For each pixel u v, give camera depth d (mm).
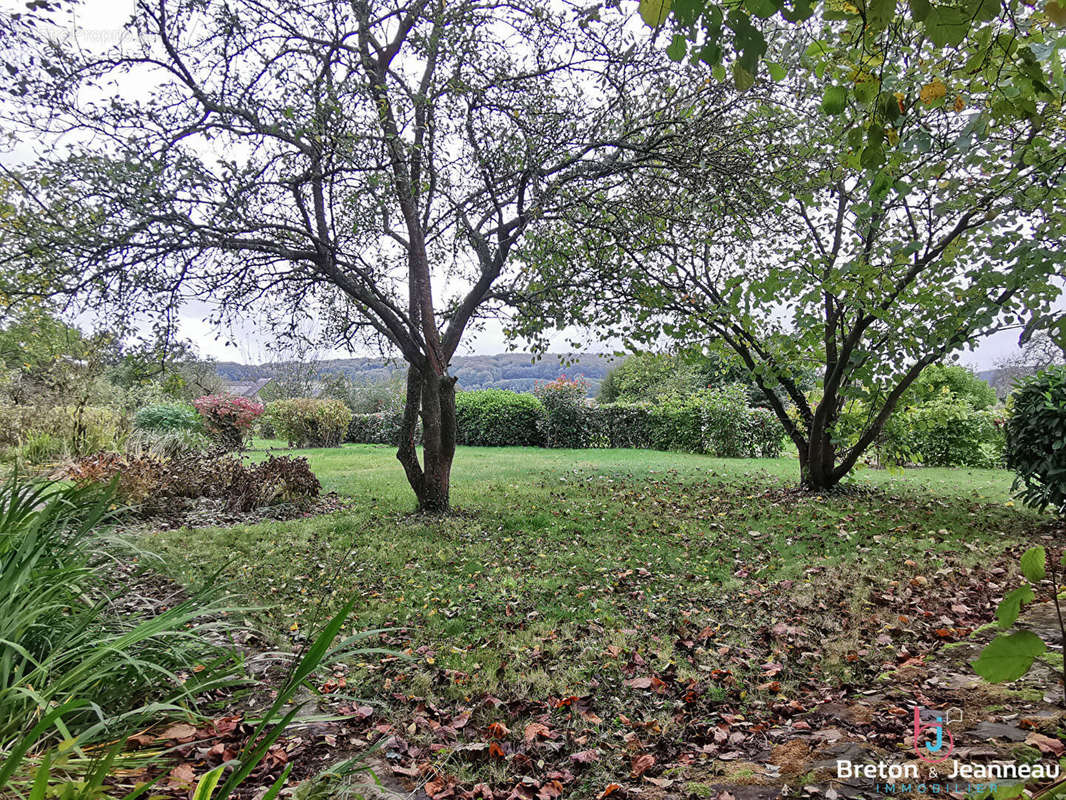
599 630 3721
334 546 5949
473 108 5938
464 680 3098
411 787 2252
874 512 7035
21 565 2340
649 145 5840
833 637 3547
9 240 4746
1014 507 7258
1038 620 3535
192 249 5375
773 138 6215
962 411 12719
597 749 2486
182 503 7562
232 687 2883
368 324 7594
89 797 1367
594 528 6555
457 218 6801
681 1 1116
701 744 2541
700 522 6773
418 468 7387
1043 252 5398
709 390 15375
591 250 6941
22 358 9617
